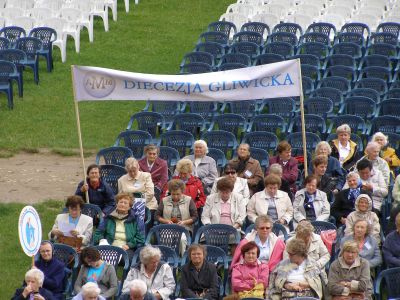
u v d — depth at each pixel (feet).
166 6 147.13
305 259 66.33
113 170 84.74
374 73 109.60
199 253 66.64
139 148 92.94
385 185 79.30
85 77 81.05
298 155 90.38
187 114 97.45
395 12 130.62
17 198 91.20
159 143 92.79
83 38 133.59
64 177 96.43
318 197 76.43
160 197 79.82
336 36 119.44
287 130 96.07
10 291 73.77
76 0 136.46
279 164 81.61
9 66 110.83
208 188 83.05
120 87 81.25
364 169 78.07
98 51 129.59
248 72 81.46
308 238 67.56
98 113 111.34
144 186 80.28
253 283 66.64
